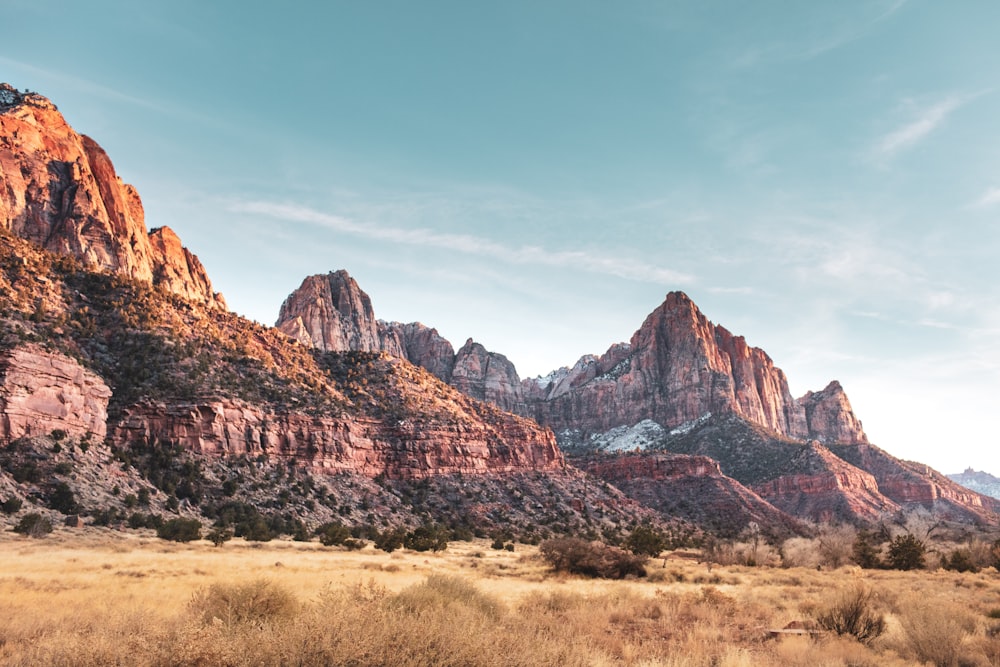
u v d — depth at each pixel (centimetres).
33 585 2450
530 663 941
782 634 1745
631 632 1792
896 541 6506
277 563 4281
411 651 855
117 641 966
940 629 1509
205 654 876
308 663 824
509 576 4231
